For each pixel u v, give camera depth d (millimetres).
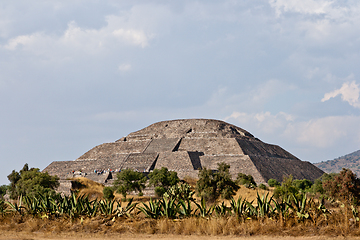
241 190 121188
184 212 43781
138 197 127125
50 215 46406
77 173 199750
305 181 151500
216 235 36312
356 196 83688
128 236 36625
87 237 36438
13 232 39750
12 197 111312
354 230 34844
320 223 37875
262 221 39375
